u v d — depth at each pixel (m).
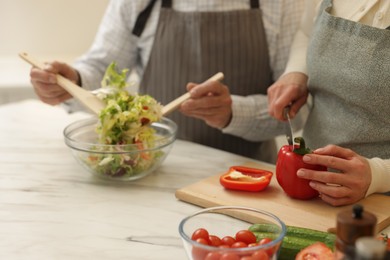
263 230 0.89
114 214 1.10
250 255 0.77
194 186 1.20
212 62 1.63
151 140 1.28
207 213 0.95
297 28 1.62
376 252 0.56
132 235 1.01
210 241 0.85
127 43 1.72
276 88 1.39
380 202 1.11
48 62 1.49
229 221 0.97
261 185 1.17
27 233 1.01
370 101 1.18
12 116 1.82
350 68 1.19
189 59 1.65
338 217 0.65
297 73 1.41
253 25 1.62
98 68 1.73
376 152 1.22
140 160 1.25
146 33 1.68
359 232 0.63
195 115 1.46
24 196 1.19
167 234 1.01
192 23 1.61
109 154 1.23
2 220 1.07
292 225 1.01
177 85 1.68
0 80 2.35
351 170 1.08
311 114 1.38
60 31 2.61
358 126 1.23
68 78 1.54
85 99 1.37
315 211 1.08
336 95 1.26
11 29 2.60
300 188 1.12
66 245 0.97
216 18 1.61
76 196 1.19
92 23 2.60
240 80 1.66
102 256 0.93
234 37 1.62
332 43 1.24
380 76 1.14
